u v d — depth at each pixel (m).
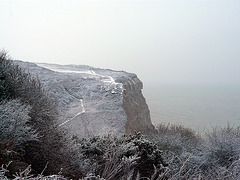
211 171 4.50
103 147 5.57
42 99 5.81
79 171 4.47
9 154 3.23
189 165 4.95
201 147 6.62
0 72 5.58
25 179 2.42
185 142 9.09
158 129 14.57
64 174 4.07
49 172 3.93
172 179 3.90
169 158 5.93
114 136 6.48
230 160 5.41
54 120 5.68
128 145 5.50
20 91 5.59
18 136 3.62
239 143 5.96
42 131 4.62
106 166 4.38
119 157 5.04
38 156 4.12
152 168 5.16
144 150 5.55
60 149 4.67
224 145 5.78
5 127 3.65
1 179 2.35
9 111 3.87
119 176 4.21
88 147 5.79
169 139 8.20
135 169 4.98
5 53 7.17
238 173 3.86
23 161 3.64
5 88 5.26
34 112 4.95
